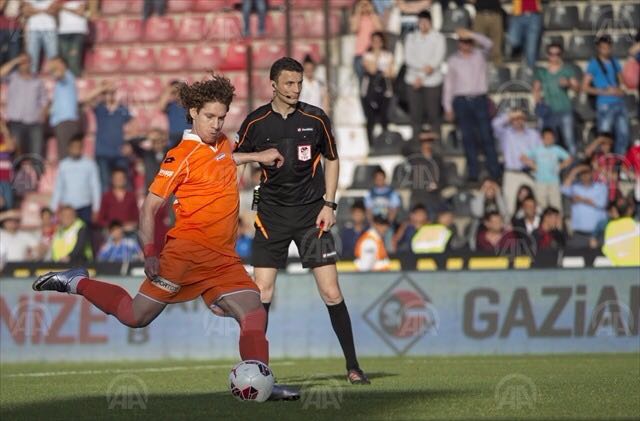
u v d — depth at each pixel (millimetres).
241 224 51719
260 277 28000
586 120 57875
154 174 55438
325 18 59406
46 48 62469
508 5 62750
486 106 56656
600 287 42938
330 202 27531
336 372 33781
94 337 44438
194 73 63625
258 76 62219
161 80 63688
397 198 53938
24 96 59031
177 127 54781
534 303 43312
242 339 21594
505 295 43406
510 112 55531
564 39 61938
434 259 45969
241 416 20375
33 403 24219
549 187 54250
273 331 44406
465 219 55125
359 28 60531
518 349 43250
